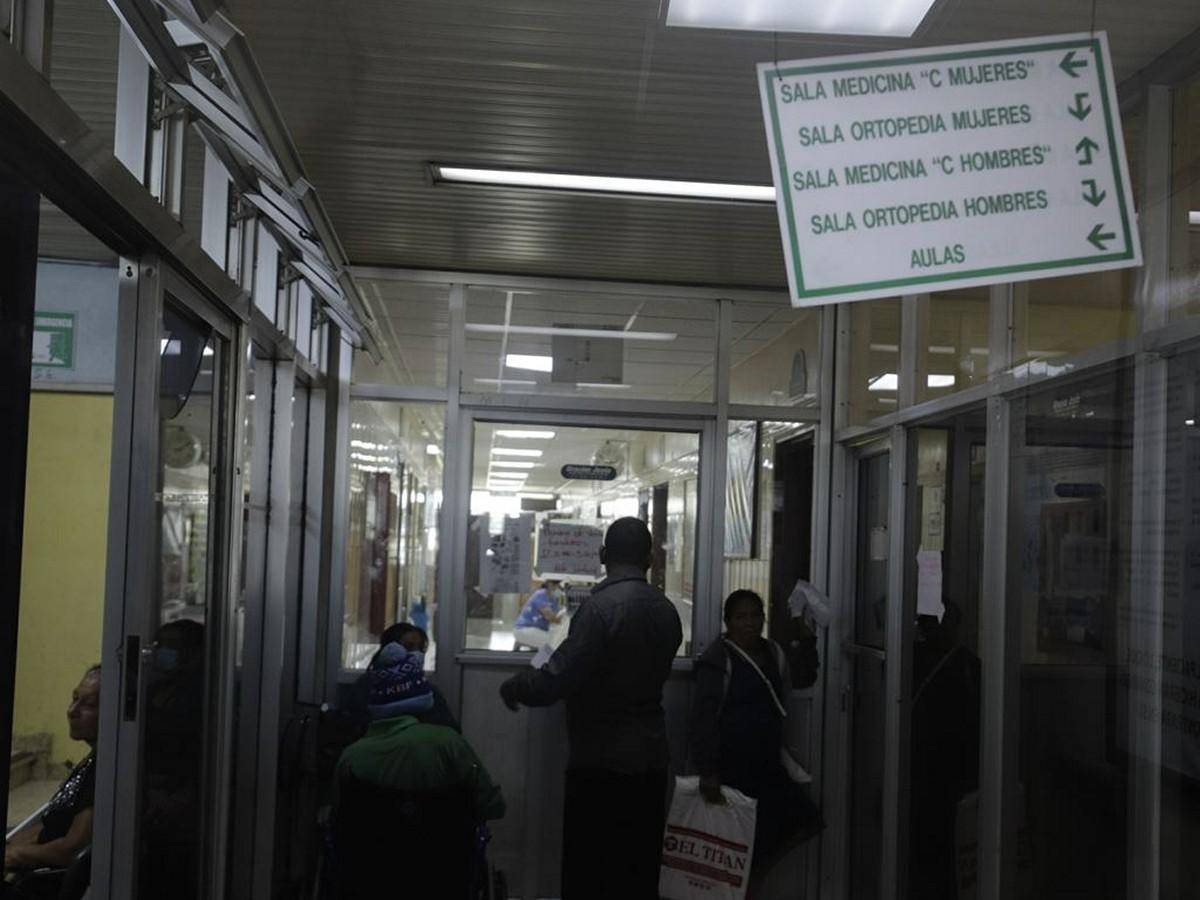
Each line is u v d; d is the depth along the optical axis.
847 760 5.13
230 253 3.39
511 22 2.83
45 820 3.19
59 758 5.59
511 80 3.18
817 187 2.19
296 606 5.20
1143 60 2.90
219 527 3.37
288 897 4.72
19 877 3.02
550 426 5.45
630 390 5.48
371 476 5.51
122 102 2.41
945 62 2.21
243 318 3.43
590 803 4.05
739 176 3.91
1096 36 2.21
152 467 2.60
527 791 5.23
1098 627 2.85
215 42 1.90
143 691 2.59
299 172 2.59
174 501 2.84
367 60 3.08
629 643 4.03
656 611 4.09
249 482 4.45
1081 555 2.95
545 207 4.36
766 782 4.54
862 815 4.94
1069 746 2.97
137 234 2.46
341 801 3.42
